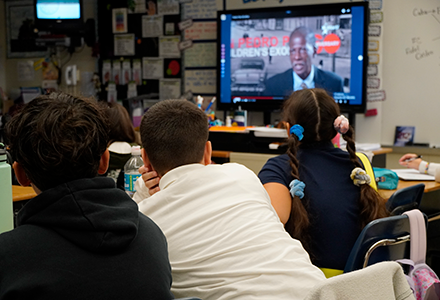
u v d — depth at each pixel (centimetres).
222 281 103
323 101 172
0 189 117
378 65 385
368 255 143
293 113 174
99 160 88
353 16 366
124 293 77
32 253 74
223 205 112
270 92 396
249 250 105
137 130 423
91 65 482
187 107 126
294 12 382
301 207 160
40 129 82
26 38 506
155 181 129
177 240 109
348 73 372
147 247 84
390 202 189
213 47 432
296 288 100
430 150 369
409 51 377
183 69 445
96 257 77
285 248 108
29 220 79
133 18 460
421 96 376
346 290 86
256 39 396
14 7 507
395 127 386
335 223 160
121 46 467
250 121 424
